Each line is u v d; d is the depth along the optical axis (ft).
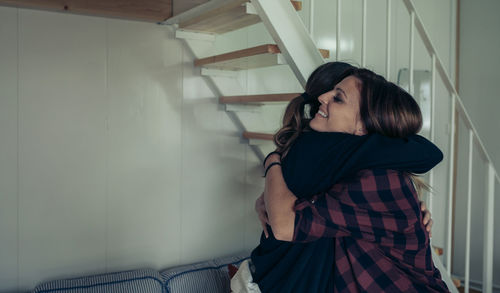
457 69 12.29
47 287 6.92
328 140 3.76
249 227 9.55
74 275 7.72
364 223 3.43
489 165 7.72
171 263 8.68
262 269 4.10
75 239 7.70
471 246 11.84
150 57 8.18
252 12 6.56
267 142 9.33
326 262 3.72
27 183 7.24
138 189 8.21
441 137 12.14
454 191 12.17
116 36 7.83
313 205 3.46
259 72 9.52
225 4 6.81
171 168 8.54
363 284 3.55
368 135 3.74
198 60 8.36
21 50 7.07
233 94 9.07
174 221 8.64
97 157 7.79
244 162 9.39
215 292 7.83
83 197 7.72
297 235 3.47
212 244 9.12
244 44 9.31
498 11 11.37
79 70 7.54
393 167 3.53
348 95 3.80
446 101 12.20
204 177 8.93
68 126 7.50
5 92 7.00
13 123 7.09
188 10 7.32
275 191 3.71
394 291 3.57
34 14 7.13
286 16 6.31
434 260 6.97
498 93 11.40
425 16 11.83
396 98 3.71
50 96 7.33
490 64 11.55
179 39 8.46
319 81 4.17
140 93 8.13
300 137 4.02
